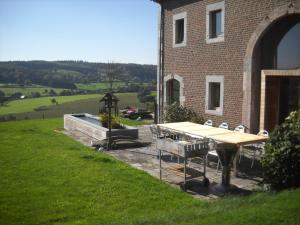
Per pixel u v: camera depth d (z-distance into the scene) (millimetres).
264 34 10898
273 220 4664
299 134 6547
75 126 14844
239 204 5629
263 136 8352
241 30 11539
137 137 12219
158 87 15820
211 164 9195
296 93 10703
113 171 8336
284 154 6477
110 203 6348
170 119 14031
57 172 8234
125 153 10508
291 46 10484
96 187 7180
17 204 6242
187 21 13953
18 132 14500
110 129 11453
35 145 11547
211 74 12906
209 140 7969
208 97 13148
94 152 10516
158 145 7711
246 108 11445
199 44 13414
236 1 11641
